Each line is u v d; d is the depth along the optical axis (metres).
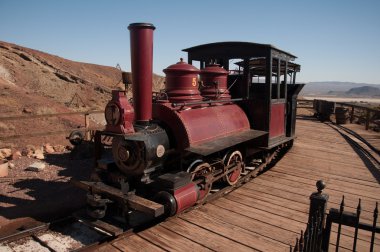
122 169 5.06
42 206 5.61
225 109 6.72
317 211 3.39
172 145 5.29
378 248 4.01
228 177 6.38
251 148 7.41
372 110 13.48
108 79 46.78
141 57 4.77
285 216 4.95
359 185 6.59
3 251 4.09
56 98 29.58
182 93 5.78
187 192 4.77
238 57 7.44
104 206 4.61
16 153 8.66
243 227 4.57
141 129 4.86
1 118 7.79
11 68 31.25
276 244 4.11
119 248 4.00
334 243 4.11
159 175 5.16
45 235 4.52
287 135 8.98
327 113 17.56
